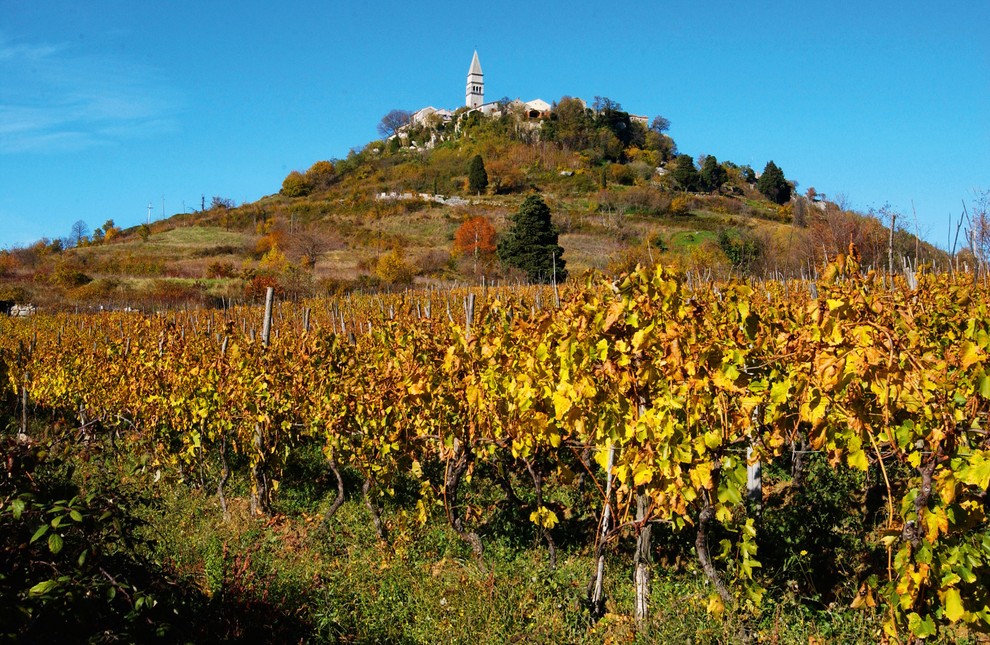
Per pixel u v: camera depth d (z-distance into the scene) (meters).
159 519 6.56
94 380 10.45
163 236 79.81
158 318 17.41
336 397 6.80
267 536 6.37
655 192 87.19
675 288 4.28
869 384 3.88
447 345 6.43
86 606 3.29
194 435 7.85
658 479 4.28
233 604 4.47
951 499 3.51
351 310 18.62
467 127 128.00
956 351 4.24
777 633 4.21
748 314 4.62
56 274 43.59
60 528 3.32
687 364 4.15
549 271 43.94
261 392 7.20
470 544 5.91
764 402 4.53
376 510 6.32
